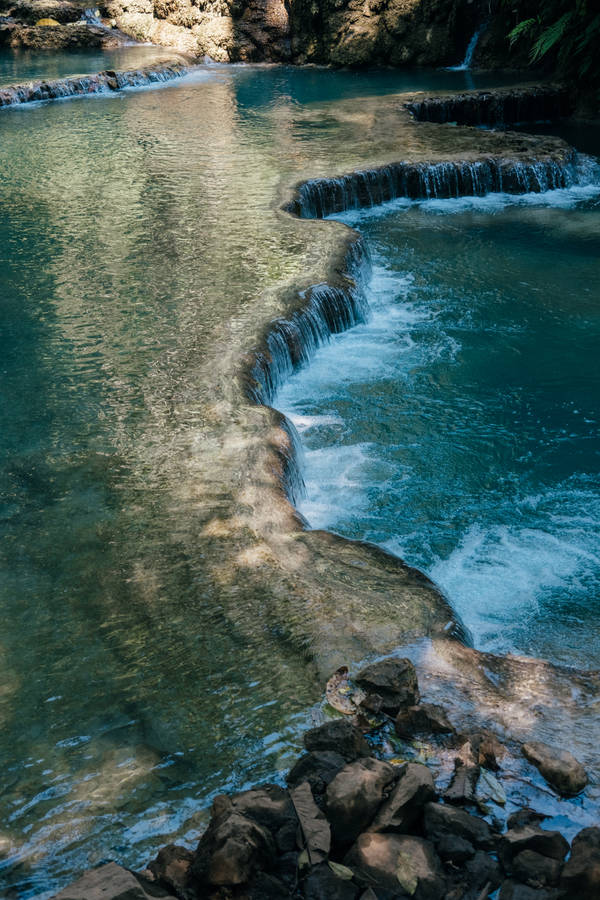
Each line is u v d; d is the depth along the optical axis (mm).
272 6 26828
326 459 8438
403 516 7660
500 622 6301
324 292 10500
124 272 10914
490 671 4773
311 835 3666
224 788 4059
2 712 4555
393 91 22016
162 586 5500
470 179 15719
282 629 5078
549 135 18891
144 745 4316
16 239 12141
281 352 9461
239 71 26172
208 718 4461
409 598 5320
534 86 21469
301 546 5891
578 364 10281
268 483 6609
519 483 8188
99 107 20828
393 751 4246
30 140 17734
